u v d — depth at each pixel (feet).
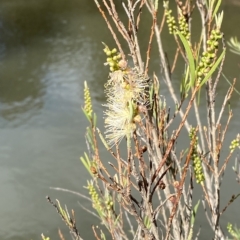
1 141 10.10
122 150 8.29
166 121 2.41
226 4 16.98
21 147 9.81
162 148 2.33
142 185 2.16
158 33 2.80
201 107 9.36
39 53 16.25
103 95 12.05
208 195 2.73
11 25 20.06
